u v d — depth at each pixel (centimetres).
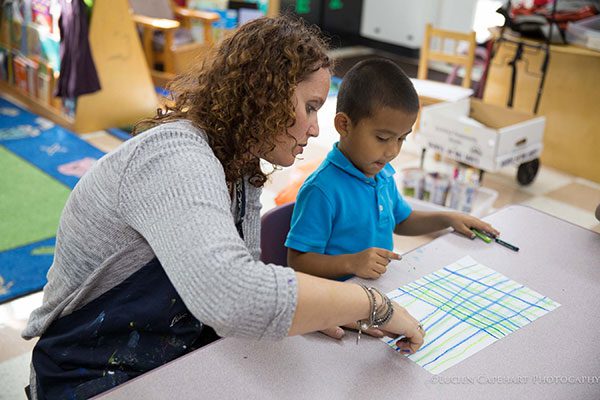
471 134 314
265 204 304
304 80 98
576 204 332
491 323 110
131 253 102
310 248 143
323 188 144
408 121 138
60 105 405
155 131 95
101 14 372
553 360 101
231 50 100
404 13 596
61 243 107
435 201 290
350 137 144
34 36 411
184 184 86
